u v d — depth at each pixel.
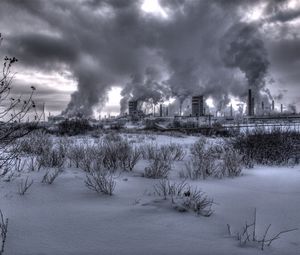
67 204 4.19
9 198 4.31
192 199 4.32
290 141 9.57
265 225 3.56
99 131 24.12
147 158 9.02
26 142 8.91
